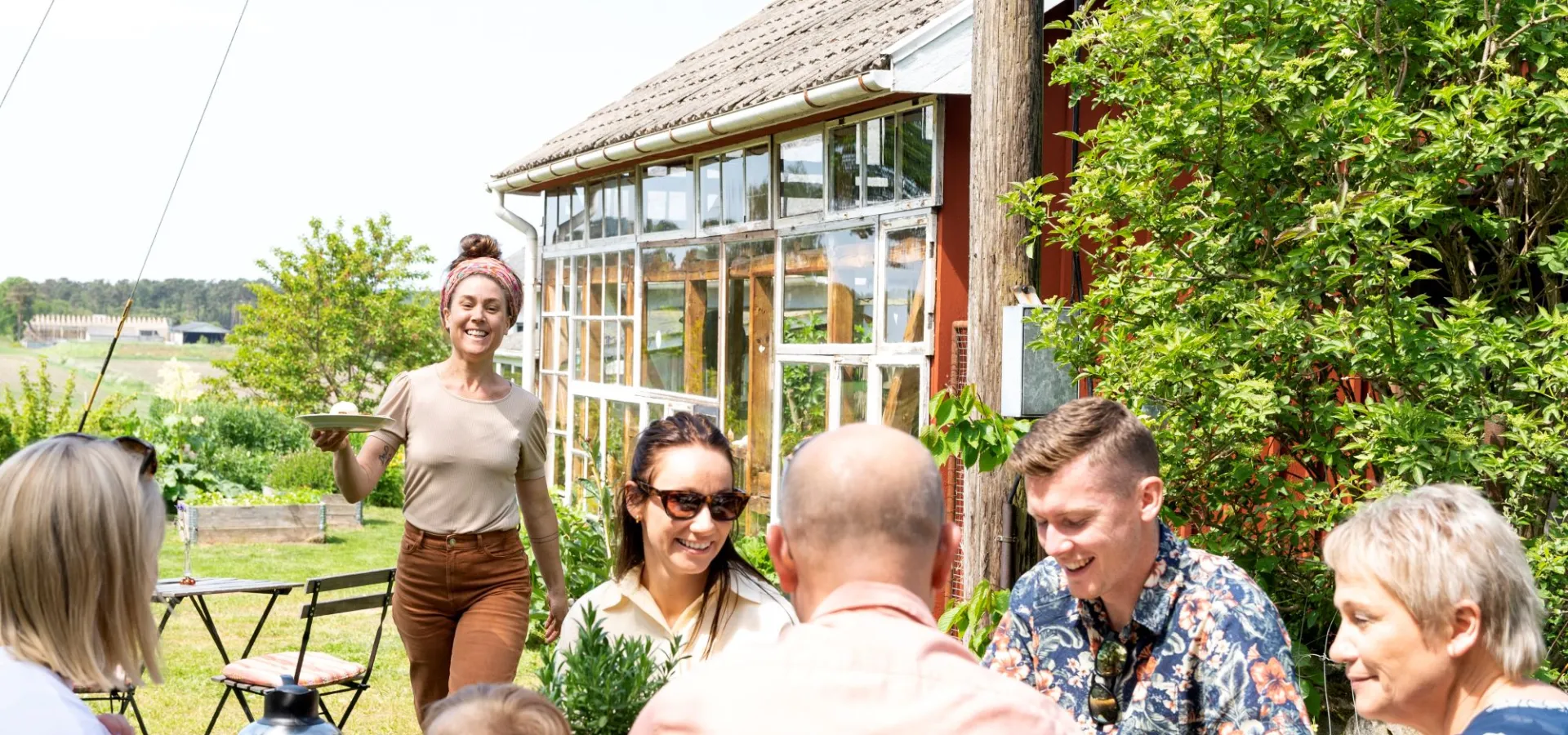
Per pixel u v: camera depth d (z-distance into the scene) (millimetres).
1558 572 4730
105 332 98625
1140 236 6930
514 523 5234
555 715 2674
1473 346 4977
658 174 13102
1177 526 5738
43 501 2424
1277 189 5887
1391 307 5184
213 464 18844
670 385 12922
